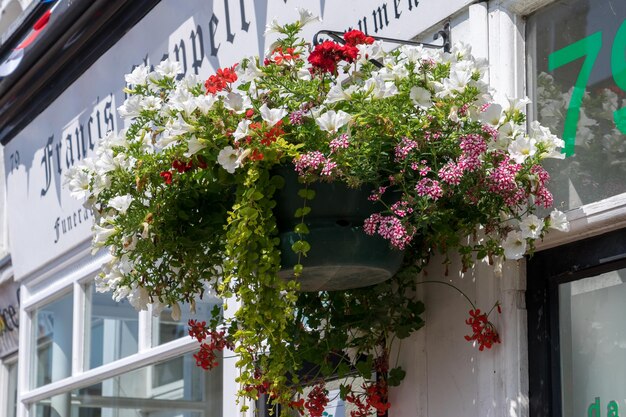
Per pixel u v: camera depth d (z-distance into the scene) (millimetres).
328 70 3824
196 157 3771
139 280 4148
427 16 4535
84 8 6871
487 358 4137
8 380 9516
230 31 5879
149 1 6523
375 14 4797
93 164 4082
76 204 7332
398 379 4461
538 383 4070
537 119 4242
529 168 3611
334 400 4867
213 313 4379
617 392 3822
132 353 6832
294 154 3621
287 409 3809
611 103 3953
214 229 4062
